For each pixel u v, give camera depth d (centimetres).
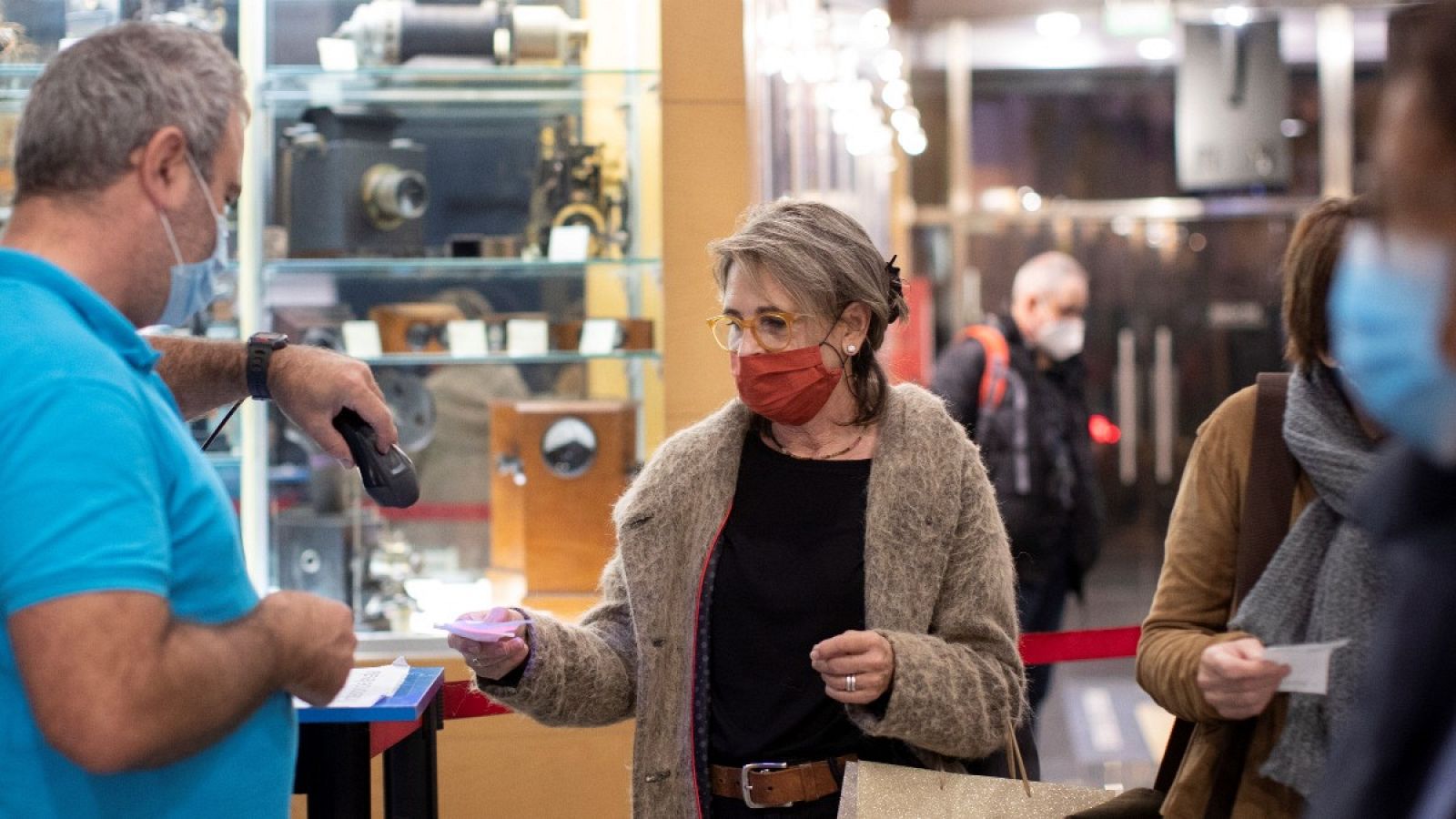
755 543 201
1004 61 899
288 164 368
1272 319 875
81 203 140
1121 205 896
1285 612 176
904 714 183
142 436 132
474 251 366
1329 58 873
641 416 373
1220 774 180
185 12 360
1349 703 168
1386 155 79
